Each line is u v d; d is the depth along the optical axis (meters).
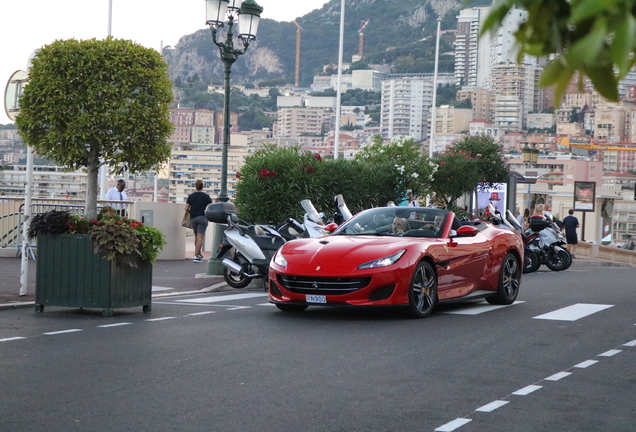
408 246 10.22
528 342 8.38
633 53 1.13
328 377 6.37
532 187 61.31
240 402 5.46
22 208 19.52
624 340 8.64
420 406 5.41
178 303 11.84
